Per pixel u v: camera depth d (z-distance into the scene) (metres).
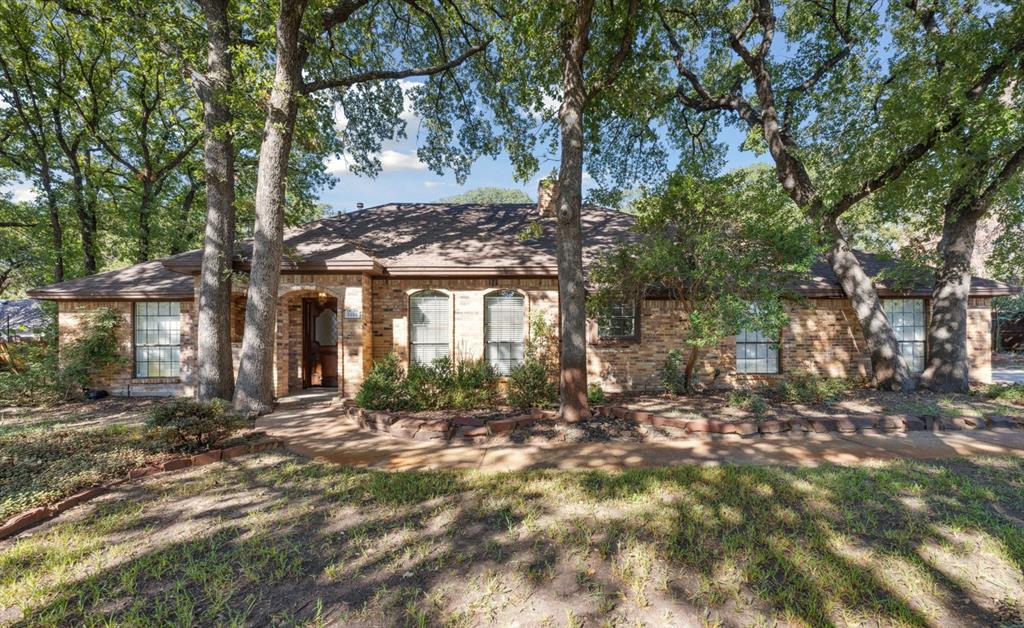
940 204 10.46
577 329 7.72
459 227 13.70
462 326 11.45
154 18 9.18
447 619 2.62
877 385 10.78
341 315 10.58
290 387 12.28
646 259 7.84
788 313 11.89
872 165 9.90
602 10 9.35
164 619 2.67
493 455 6.18
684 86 14.32
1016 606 2.73
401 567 3.20
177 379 12.15
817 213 10.80
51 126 16.34
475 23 12.11
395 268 11.02
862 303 10.95
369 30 12.72
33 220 17.70
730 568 3.11
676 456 6.05
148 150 17.80
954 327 10.56
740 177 8.22
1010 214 11.82
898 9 11.15
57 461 5.41
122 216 17.23
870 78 11.68
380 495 4.57
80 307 12.02
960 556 3.30
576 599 2.80
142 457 5.66
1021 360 20.98
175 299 12.19
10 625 2.62
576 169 7.79
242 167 15.70
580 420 7.69
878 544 3.47
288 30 8.72
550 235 12.96
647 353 11.50
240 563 3.28
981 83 9.34
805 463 5.68
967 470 5.29
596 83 9.16
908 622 2.58
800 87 12.52
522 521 3.93
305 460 5.94
